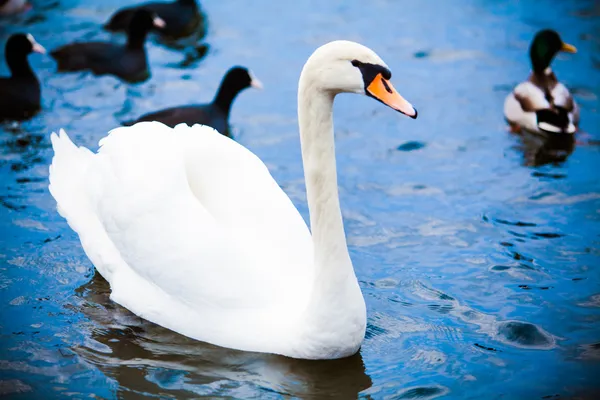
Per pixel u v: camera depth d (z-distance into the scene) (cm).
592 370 995
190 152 1095
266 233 1046
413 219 1366
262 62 1967
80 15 2211
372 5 2272
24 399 944
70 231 1310
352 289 977
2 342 1043
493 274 1204
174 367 996
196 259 1017
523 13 2208
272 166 1542
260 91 1847
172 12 2139
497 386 969
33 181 1454
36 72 1898
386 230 1334
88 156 1195
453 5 2267
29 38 1728
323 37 2077
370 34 2091
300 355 997
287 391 959
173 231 1030
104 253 1110
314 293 974
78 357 1016
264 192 1075
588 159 1566
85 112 1719
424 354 1026
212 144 1098
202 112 1666
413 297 1151
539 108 1664
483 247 1277
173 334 1053
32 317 1095
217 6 2278
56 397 948
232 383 970
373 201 1427
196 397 948
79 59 1902
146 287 1070
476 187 1468
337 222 952
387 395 955
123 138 1107
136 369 994
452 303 1134
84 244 1136
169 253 1028
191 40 2092
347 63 895
